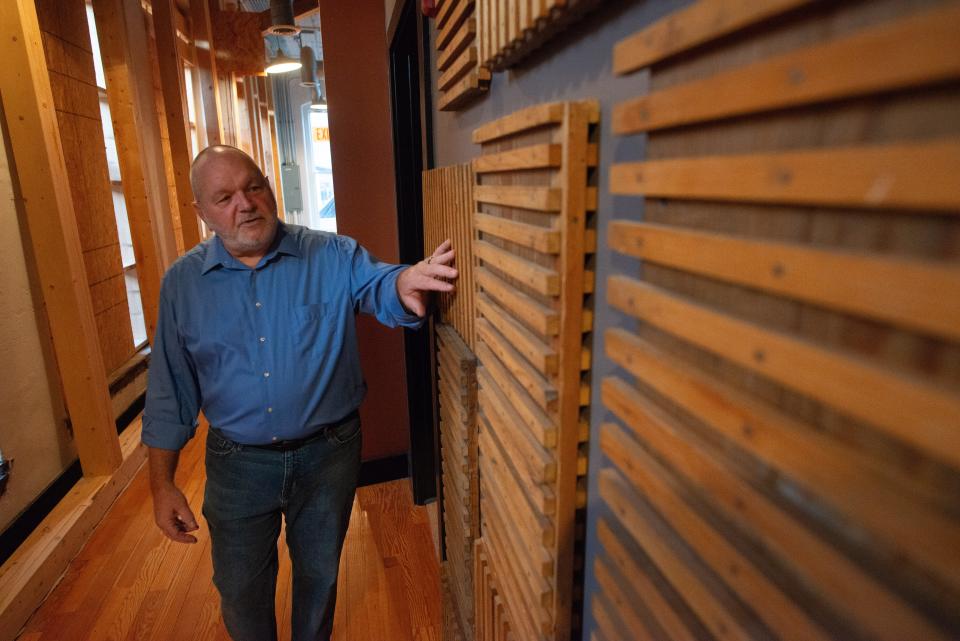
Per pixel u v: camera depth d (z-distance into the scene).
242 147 7.85
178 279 1.44
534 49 0.76
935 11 0.22
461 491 1.48
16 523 2.26
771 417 0.34
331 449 1.58
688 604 0.48
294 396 1.47
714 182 0.36
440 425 1.90
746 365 0.35
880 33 0.24
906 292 0.25
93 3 3.38
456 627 1.74
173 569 2.26
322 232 1.61
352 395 1.62
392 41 2.04
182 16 5.29
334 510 1.62
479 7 0.86
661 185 0.43
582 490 0.73
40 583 2.09
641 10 0.49
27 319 2.55
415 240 2.27
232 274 1.44
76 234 2.63
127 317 3.84
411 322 1.54
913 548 0.26
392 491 2.80
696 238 0.39
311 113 11.38
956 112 0.23
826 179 0.28
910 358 0.26
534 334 0.76
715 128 0.38
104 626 1.98
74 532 2.37
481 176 0.99
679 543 0.49
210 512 1.56
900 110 0.26
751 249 0.34
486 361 0.99
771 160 0.31
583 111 0.58
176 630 1.96
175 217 4.52
